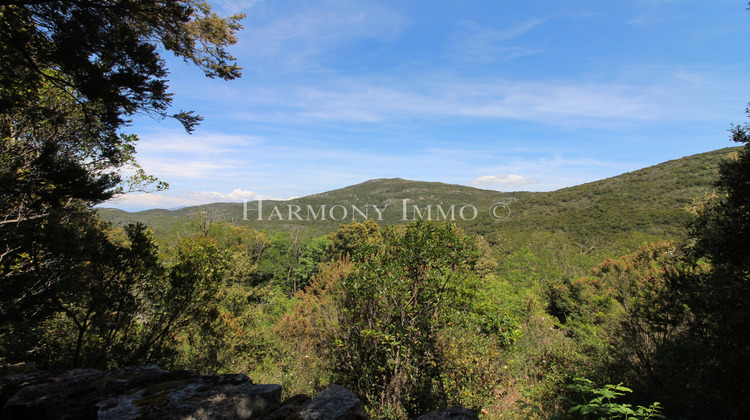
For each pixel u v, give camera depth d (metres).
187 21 4.43
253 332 11.05
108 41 4.13
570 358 7.84
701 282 5.42
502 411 5.79
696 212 8.10
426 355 6.14
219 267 7.00
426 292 6.49
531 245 33.78
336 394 2.25
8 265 4.45
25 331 4.62
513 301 14.09
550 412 5.34
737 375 3.81
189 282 6.07
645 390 4.89
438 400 5.68
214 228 27.00
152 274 5.65
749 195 5.61
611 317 8.34
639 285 8.06
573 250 33.94
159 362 5.93
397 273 6.45
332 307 8.35
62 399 2.23
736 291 4.65
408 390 5.80
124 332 5.56
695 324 5.18
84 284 4.76
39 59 4.12
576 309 15.48
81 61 3.92
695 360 4.46
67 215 5.67
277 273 33.91
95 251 4.75
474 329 6.52
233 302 12.55
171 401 2.15
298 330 11.62
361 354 6.86
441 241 6.71
